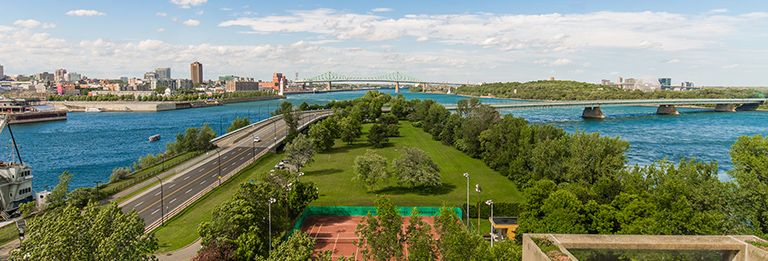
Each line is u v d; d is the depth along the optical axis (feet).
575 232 234.17
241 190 248.52
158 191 388.98
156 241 195.42
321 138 586.86
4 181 374.84
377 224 207.31
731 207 239.09
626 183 299.38
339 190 394.93
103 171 597.11
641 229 217.97
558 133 453.58
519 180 398.83
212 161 515.50
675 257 129.29
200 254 217.36
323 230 297.53
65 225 179.01
